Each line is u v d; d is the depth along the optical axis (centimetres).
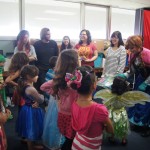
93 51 379
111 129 166
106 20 609
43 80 347
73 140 171
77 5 558
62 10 539
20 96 241
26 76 230
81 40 379
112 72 319
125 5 599
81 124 156
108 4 586
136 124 305
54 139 224
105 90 258
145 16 625
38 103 240
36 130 235
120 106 262
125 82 258
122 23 644
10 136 289
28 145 244
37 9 505
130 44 272
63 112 183
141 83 288
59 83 175
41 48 368
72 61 176
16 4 477
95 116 154
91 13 581
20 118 237
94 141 158
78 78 153
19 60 266
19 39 364
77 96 173
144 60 274
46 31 366
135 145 269
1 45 463
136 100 248
